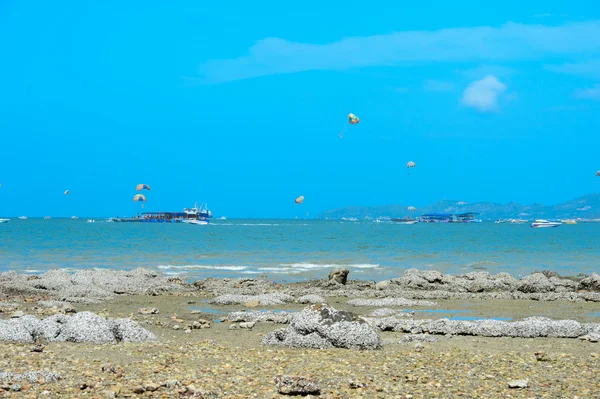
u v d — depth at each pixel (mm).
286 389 12969
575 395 13125
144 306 28656
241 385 13633
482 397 12961
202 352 17328
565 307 28906
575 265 57688
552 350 18328
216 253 70062
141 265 54562
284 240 107125
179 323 23172
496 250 79500
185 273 48219
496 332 20844
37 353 16734
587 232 175375
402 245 91875
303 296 30641
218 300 29812
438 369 15414
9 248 75750
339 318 18656
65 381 13625
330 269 51875
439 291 34438
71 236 114375
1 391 12719
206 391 12945
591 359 16797
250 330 21891
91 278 36906
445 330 21188
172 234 133375
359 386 13641
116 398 12438
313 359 16469
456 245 92938
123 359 16234
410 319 22469
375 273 49469
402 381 14211
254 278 43188
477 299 32031
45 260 58688
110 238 107688
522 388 13633
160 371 14875
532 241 109375
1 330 18453
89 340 18656
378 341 18328
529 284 35938
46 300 29375
